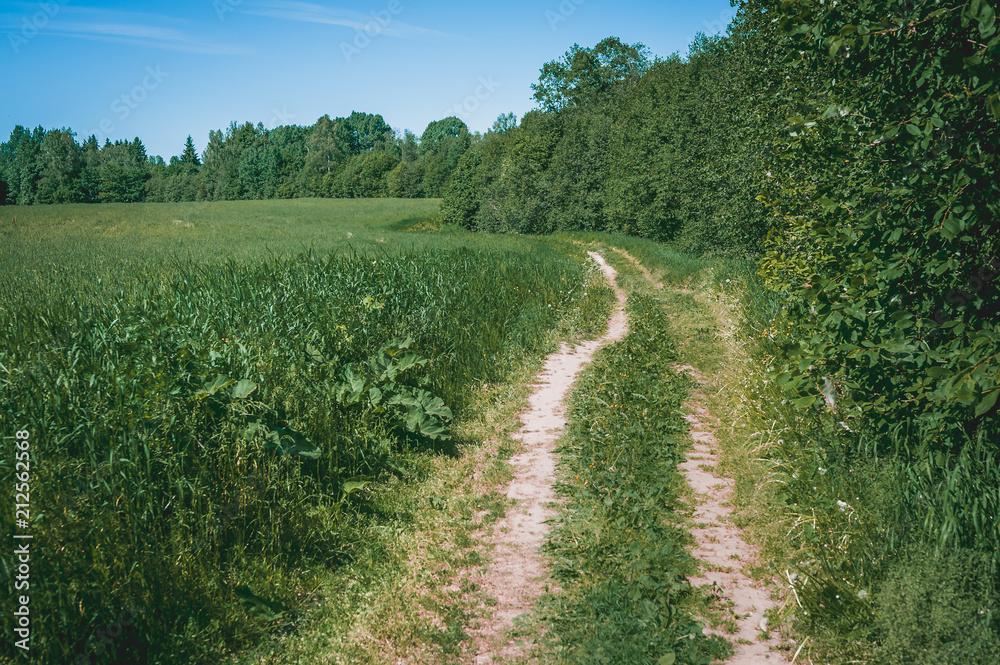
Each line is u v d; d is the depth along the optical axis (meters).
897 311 3.97
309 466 5.59
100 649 3.44
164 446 4.77
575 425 7.41
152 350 6.08
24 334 7.14
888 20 3.92
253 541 4.63
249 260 18.38
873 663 3.35
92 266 18.19
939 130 3.94
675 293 18.45
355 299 10.20
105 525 4.00
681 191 32.72
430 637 3.81
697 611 4.00
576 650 3.63
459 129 128.88
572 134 56.41
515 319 12.72
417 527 5.25
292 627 4.01
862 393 4.55
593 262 26.25
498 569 4.64
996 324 3.86
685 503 5.51
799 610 3.86
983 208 3.75
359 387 6.92
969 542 3.71
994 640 3.12
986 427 4.37
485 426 7.65
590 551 4.70
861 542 4.08
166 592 3.88
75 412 4.90
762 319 9.76
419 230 61.12
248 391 5.68
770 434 6.24
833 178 5.18
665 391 8.47
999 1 3.45
